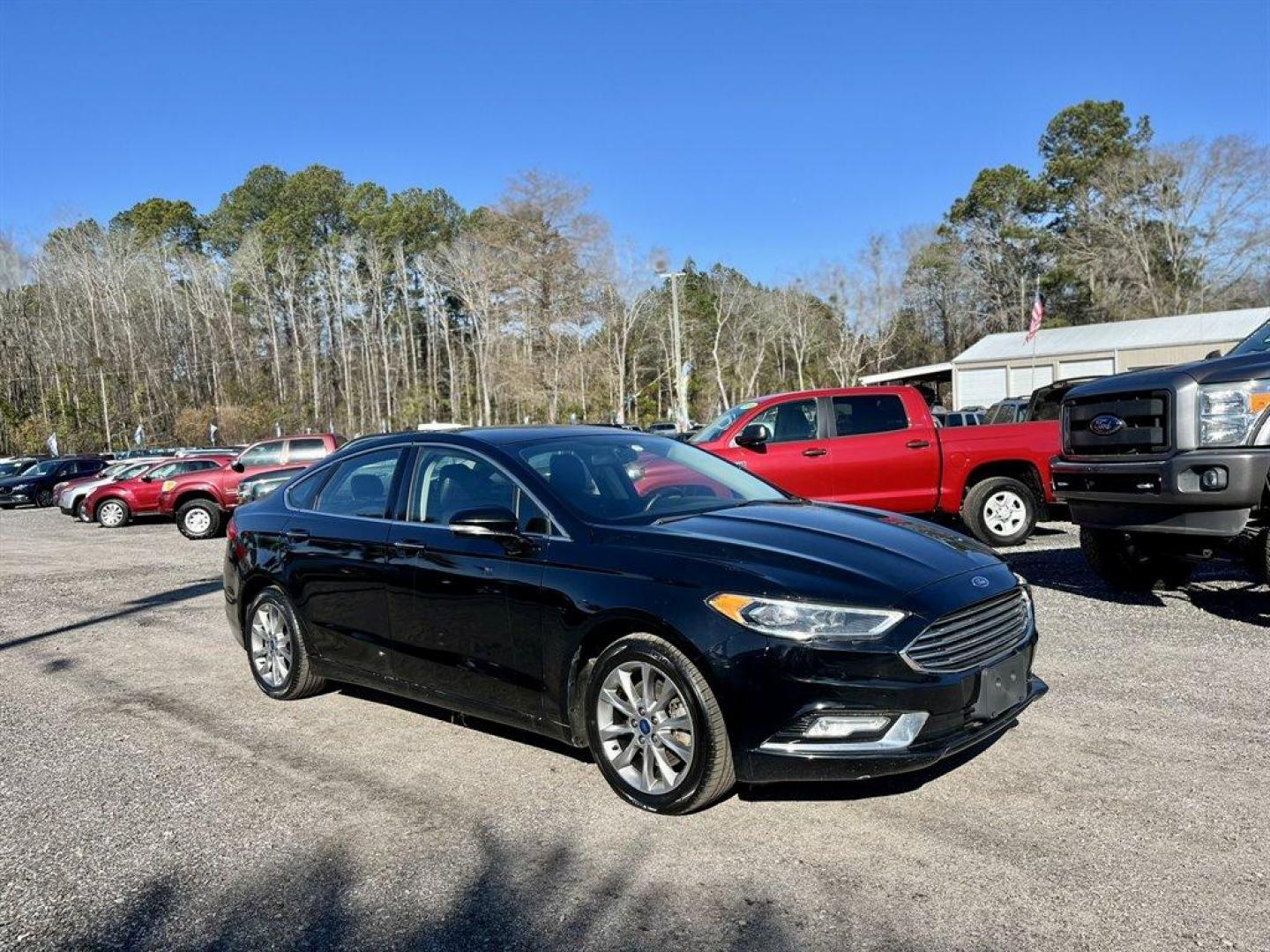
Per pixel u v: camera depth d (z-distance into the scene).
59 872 3.43
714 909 2.96
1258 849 3.18
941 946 2.70
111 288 72.25
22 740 5.00
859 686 3.28
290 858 3.46
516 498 4.31
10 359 68.81
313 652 5.26
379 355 81.88
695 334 75.06
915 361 73.00
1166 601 6.92
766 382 77.06
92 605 9.39
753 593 3.43
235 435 57.53
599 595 3.76
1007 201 66.12
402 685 4.71
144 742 4.87
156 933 2.98
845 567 3.54
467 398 71.81
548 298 62.44
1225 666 5.25
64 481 29.73
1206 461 5.60
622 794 3.78
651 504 4.40
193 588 10.19
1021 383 37.19
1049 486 9.38
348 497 5.18
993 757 4.09
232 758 4.57
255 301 80.06
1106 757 4.04
